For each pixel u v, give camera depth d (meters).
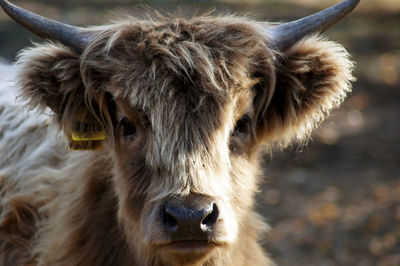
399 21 35.66
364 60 28.25
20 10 6.30
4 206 7.21
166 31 6.18
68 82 6.20
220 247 5.52
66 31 6.39
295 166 17.78
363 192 15.70
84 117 6.42
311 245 13.17
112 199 6.64
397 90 24.31
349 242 13.21
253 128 6.40
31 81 6.00
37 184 7.14
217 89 5.76
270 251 12.99
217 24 6.42
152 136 5.78
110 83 6.01
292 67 6.44
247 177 6.34
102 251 6.61
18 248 7.09
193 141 5.62
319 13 6.73
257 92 6.46
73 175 6.87
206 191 5.53
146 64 5.90
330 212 14.65
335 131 20.44
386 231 13.51
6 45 24.77
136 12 7.80
